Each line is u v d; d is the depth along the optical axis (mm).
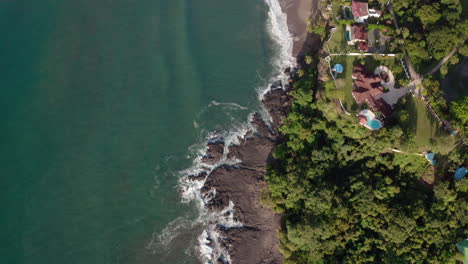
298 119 83375
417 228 67125
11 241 73438
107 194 80062
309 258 73125
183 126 88938
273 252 79125
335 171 79250
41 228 75125
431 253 66312
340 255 73000
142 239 78438
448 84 75562
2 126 81938
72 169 80500
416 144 72062
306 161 79938
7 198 76125
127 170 82875
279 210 78688
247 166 85688
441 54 75000
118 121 86688
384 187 71125
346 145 76875
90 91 88562
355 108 76562
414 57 78062
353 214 73000
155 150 85688
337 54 83500
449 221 65812
